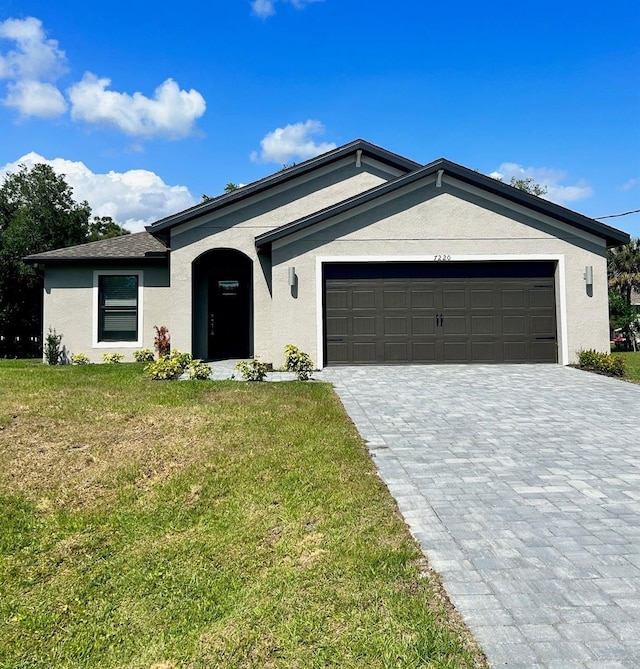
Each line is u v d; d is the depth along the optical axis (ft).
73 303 47.44
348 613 8.59
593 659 7.30
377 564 10.14
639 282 111.55
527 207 38.93
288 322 38.45
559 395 27.86
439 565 10.09
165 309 47.55
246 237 43.29
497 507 13.06
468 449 18.20
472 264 39.47
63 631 8.74
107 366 37.37
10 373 32.27
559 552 10.64
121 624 8.87
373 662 7.36
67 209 115.75
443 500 13.51
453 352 39.29
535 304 39.52
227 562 10.66
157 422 20.49
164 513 13.05
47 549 11.48
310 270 38.63
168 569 10.52
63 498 13.93
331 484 14.49
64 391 25.84
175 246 42.47
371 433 20.20
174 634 8.50
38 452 17.19
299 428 19.90
